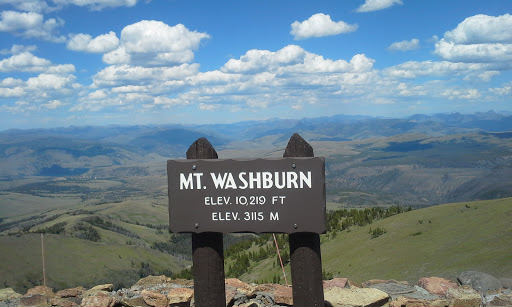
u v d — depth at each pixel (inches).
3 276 5698.8
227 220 196.9
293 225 192.4
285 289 291.9
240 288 296.4
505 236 1507.1
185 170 198.4
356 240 2380.7
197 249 203.5
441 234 1934.1
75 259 6781.5
